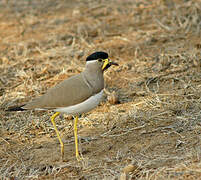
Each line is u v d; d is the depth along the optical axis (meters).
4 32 19.66
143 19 19.31
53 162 9.41
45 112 12.14
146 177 7.89
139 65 14.67
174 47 15.73
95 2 22.70
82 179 8.42
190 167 7.96
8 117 11.96
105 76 14.06
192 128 10.04
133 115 11.23
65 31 18.89
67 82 9.44
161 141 9.65
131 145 9.70
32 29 19.75
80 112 9.38
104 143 10.04
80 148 9.92
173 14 18.73
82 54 16.05
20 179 8.70
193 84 12.72
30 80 14.20
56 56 16.17
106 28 18.66
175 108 11.23
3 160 9.73
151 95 12.31
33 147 10.34
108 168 8.69
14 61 16.12
